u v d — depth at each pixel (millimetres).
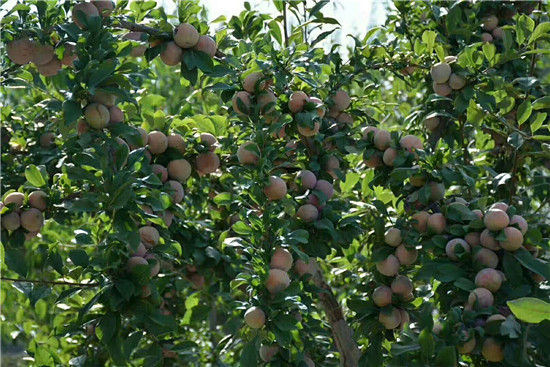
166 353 2547
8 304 3104
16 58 1942
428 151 2352
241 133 2184
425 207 2016
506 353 1597
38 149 2664
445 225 1927
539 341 1625
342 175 2127
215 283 3006
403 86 3381
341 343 2361
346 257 2592
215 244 2682
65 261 3006
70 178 1684
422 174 1964
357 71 2395
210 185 2582
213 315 3547
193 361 2836
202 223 2660
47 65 2008
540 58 2875
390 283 2016
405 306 1992
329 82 2324
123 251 1802
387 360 2031
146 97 2613
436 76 2148
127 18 1988
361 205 2221
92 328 2369
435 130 2471
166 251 1912
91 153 1877
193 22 2084
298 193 2068
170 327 1823
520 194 2611
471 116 2135
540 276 1825
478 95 2098
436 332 1659
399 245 1997
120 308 1753
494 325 1596
